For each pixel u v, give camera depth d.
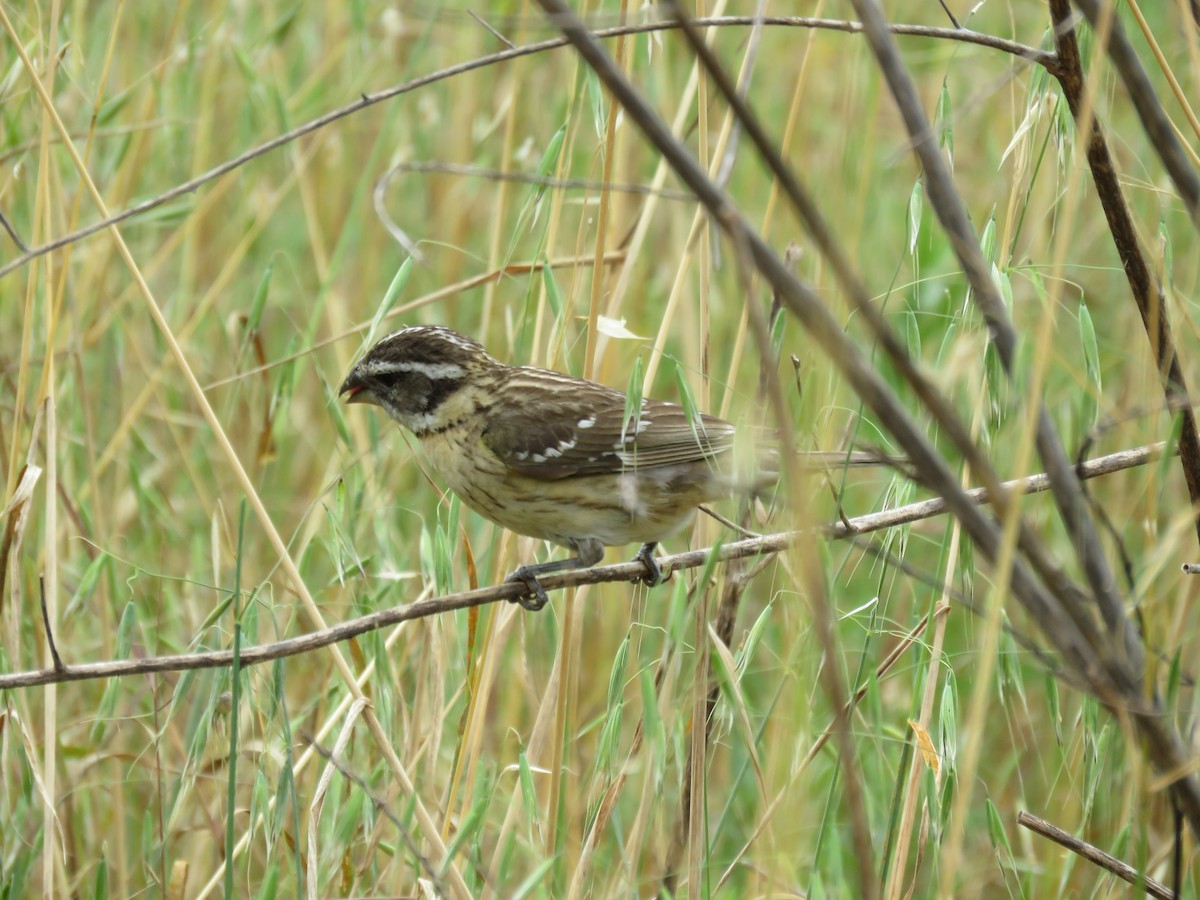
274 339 14.65
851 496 13.15
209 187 13.40
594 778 8.88
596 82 9.17
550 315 12.50
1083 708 8.45
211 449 13.15
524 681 10.72
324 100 14.19
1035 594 5.89
